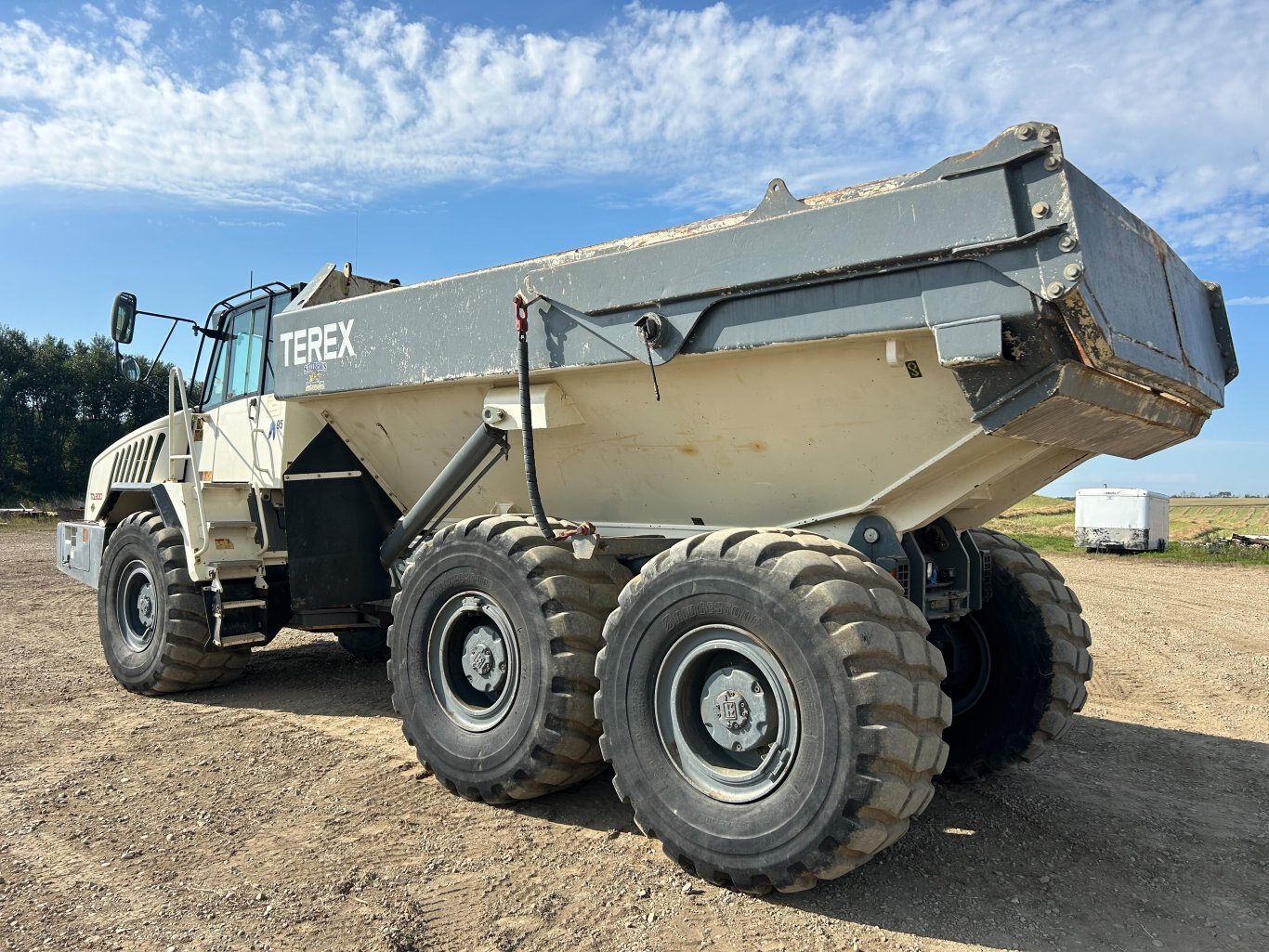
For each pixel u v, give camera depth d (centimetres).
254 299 636
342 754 478
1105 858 355
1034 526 3997
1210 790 443
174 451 678
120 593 663
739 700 321
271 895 309
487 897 309
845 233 311
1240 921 302
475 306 432
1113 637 973
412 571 436
